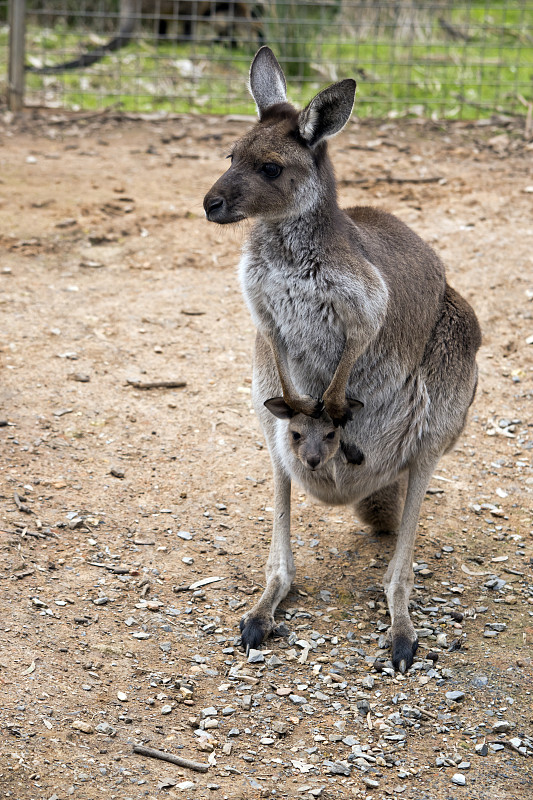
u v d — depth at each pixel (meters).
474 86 12.42
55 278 7.66
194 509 5.32
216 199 4.20
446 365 4.73
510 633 4.52
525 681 4.19
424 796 3.56
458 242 8.30
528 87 12.50
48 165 9.80
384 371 4.51
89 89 12.23
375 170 9.91
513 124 11.27
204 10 13.59
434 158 10.30
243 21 12.30
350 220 4.62
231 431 6.07
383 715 3.98
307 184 4.25
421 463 4.72
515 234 8.43
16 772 3.42
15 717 3.67
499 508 5.56
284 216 4.24
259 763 3.67
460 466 5.95
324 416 4.45
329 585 4.87
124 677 4.03
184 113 11.57
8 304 7.18
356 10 13.46
